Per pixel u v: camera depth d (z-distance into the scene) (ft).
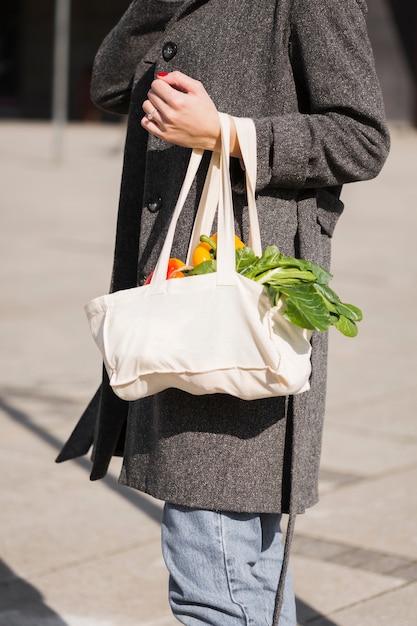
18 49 153.38
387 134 8.75
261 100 8.89
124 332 8.31
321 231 9.45
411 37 138.62
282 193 9.05
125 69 10.50
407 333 30.25
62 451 10.85
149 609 13.97
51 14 150.41
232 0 9.02
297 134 8.49
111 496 18.01
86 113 144.56
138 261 9.50
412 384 24.86
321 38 8.62
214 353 8.07
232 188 8.85
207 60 8.99
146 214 9.39
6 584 14.53
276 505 8.95
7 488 18.16
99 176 74.08
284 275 8.27
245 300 8.10
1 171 74.84
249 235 8.87
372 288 36.78
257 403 8.79
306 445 9.21
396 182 76.59
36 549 15.70
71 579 14.76
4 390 23.95
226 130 8.38
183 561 8.94
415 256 44.29
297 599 14.21
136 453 9.31
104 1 147.43
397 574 15.02
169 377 8.21
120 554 15.64
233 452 8.79
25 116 152.76
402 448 20.35
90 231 49.24
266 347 7.97
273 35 8.82
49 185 67.77
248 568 9.04
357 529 16.55
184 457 8.83
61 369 25.85
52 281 36.86
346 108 8.59
